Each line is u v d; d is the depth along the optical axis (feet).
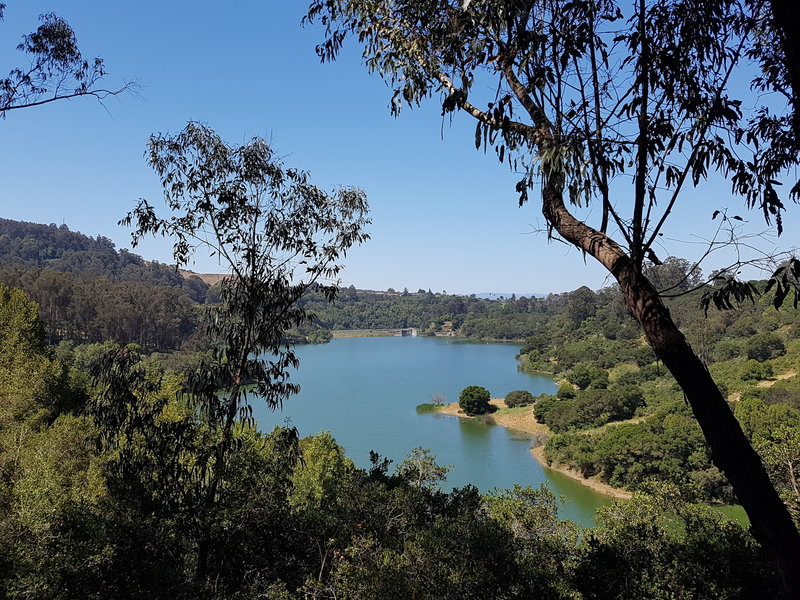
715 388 8.93
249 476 28.04
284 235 27.78
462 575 23.48
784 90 12.78
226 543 25.48
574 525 36.11
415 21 14.76
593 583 25.88
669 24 11.05
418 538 25.93
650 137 10.44
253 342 27.37
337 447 61.31
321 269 29.66
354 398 199.21
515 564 25.72
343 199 30.42
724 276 10.16
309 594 23.54
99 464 45.57
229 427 26.21
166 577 21.98
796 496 28.58
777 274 9.47
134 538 22.26
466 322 523.29
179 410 32.14
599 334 261.85
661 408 119.24
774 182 12.37
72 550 21.97
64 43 17.58
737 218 9.85
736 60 10.83
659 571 25.58
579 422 132.77
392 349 409.90
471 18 12.03
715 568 23.98
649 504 33.73
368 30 16.43
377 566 22.97
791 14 9.02
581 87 11.04
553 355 278.05
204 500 25.30
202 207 26.53
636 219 10.05
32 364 67.62
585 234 11.10
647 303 9.66
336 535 28.63
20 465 47.78
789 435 33.19
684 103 10.91
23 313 77.41
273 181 28.32
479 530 26.66
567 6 10.66
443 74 14.89
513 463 117.29
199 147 26.99
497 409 175.42
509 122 11.68
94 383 24.61
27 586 21.24
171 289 239.50
